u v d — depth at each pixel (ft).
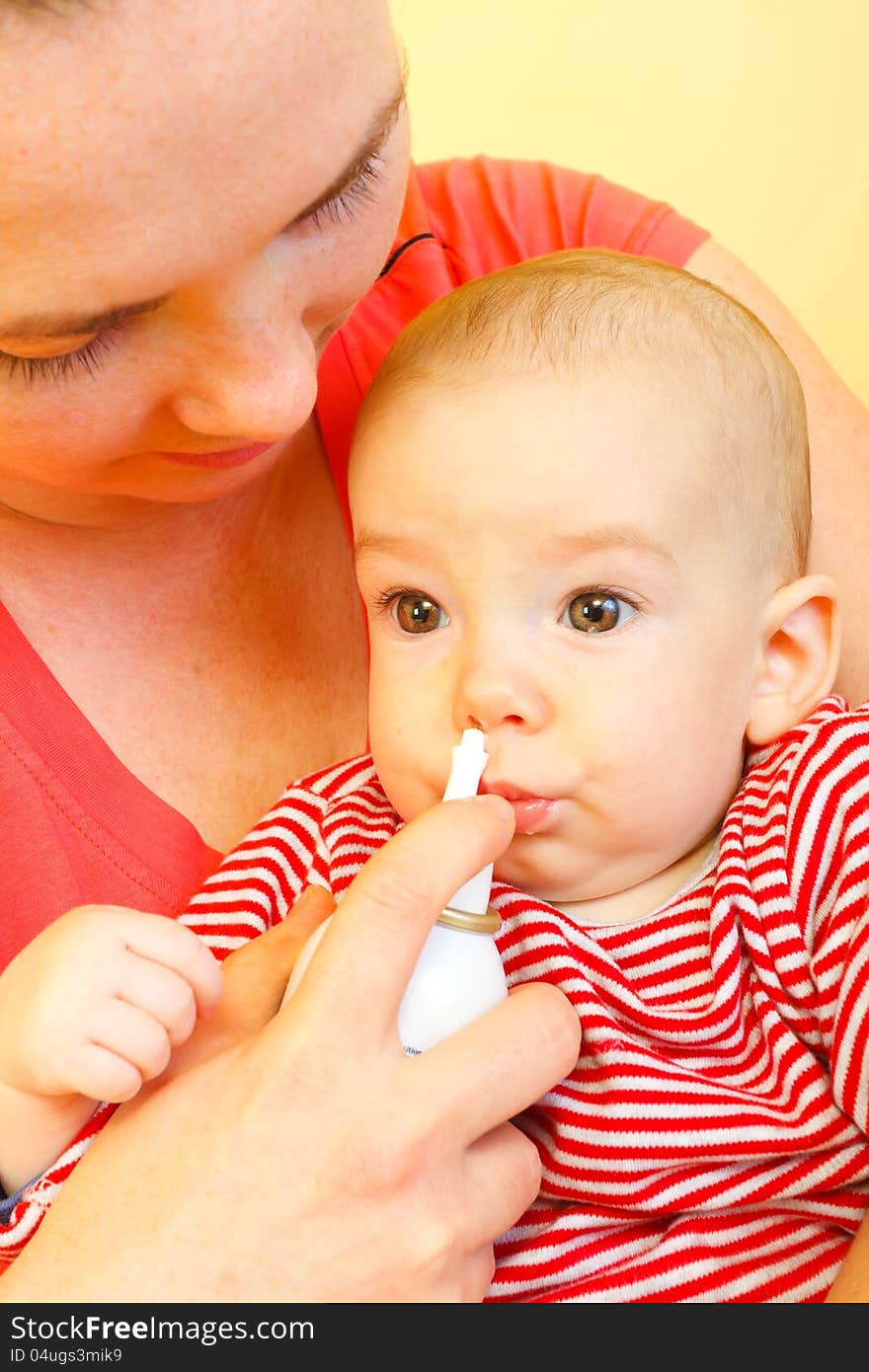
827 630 3.11
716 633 2.88
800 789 2.92
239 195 2.08
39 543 3.27
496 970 2.57
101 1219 2.37
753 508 2.96
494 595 2.79
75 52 1.86
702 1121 2.71
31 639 3.30
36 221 1.99
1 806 3.15
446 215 3.92
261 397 2.38
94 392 2.37
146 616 3.42
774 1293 2.65
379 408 2.98
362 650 3.75
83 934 2.61
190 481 2.79
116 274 2.09
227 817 3.48
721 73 7.06
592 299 2.95
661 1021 2.85
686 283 3.08
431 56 7.34
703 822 2.99
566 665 2.76
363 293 2.68
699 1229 2.75
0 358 2.27
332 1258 2.30
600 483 2.74
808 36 6.93
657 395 2.83
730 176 7.18
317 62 2.05
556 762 2.74
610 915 3.02
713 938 2.89
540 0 7.16
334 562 3.69
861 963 2.64
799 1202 2.76
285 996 2.59
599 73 7.20
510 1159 2.51
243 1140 2.35
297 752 3.64
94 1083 2.47
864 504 3.61
